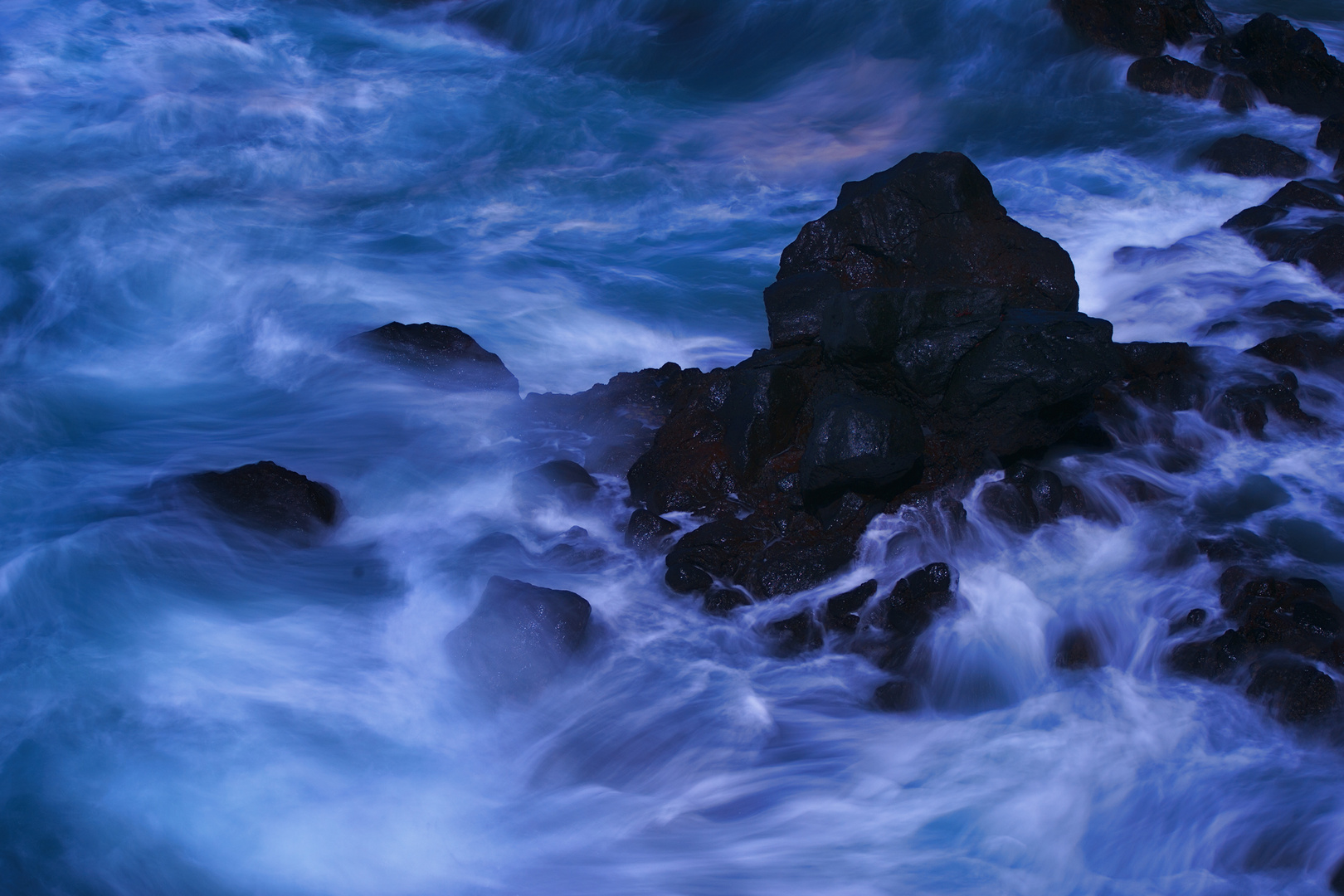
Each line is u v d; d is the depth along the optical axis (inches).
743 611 311.7
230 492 355.3
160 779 265.7
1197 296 491.8
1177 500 348.2
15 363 488.4
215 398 462.6
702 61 943.7
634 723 281.6
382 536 362.0
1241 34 813.2
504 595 293.9
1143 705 276.1
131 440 424.8
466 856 250.1
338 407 435.5
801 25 955.3
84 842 250.1
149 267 570.6
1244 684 272.7
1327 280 492.1
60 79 820.0
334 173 719.7
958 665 291.9
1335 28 927.7
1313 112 732.7
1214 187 631.8
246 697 291.0
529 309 526.6
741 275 569.3
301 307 519.2
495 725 282.2
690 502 347.6
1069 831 247.8
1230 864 238.5
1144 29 842.2
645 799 262.8
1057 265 398.9
